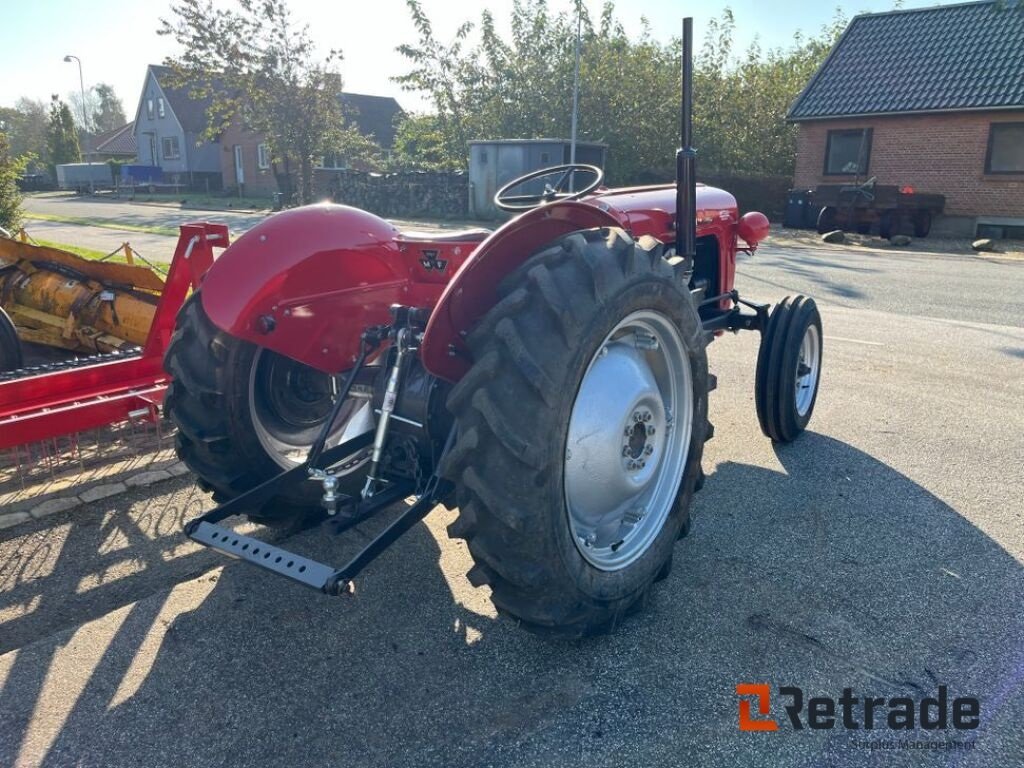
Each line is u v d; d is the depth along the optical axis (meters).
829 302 9.23
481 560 2.32
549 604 2.38
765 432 4.46
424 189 25.36
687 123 3.24
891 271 12.44
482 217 23.55
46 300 5.75
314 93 28.19
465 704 2.37
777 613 2.83
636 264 2.48
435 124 28.78
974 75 19.95
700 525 3.50
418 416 2.75
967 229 20.03
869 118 20.92
